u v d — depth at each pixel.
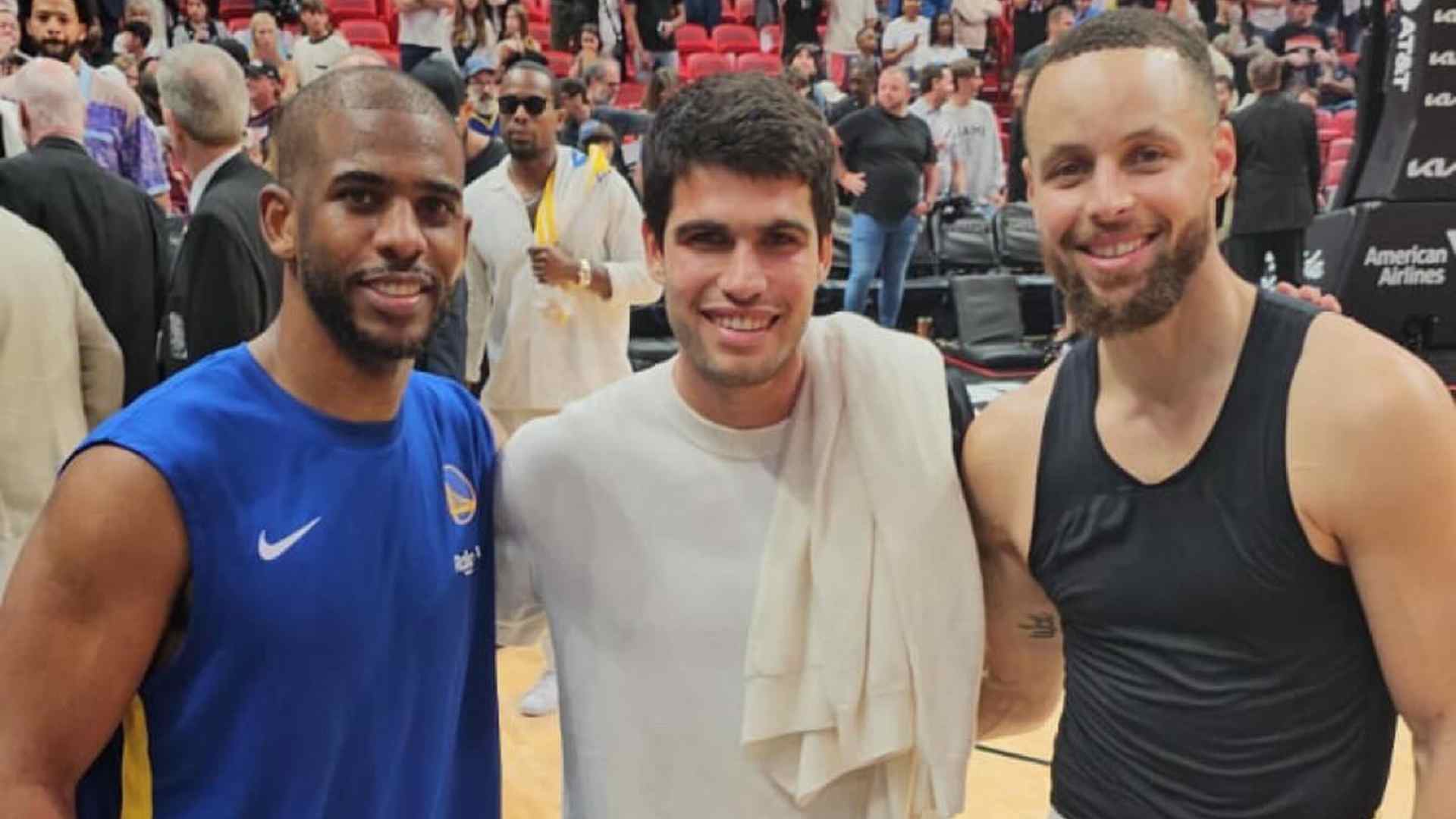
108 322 2.57
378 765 1.12
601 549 1.29
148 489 1.02
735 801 1.27
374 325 1.06
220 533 1.04
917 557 1.24
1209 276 1.11
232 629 1.04
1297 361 1.09
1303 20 10.31
